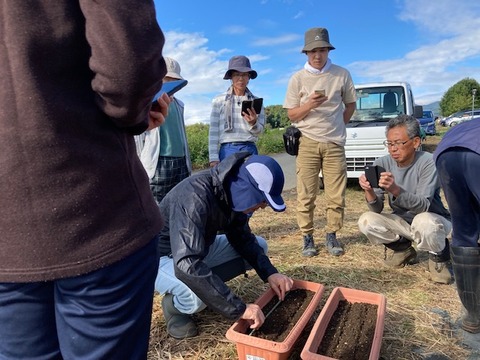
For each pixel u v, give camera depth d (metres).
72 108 0.90
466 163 2.04
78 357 1.02
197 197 2.19
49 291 1.00
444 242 2.98
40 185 0.89
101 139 0.95
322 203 6.10
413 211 3.13
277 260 3.65
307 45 3.67
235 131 4.11
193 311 2.32
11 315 0.99
